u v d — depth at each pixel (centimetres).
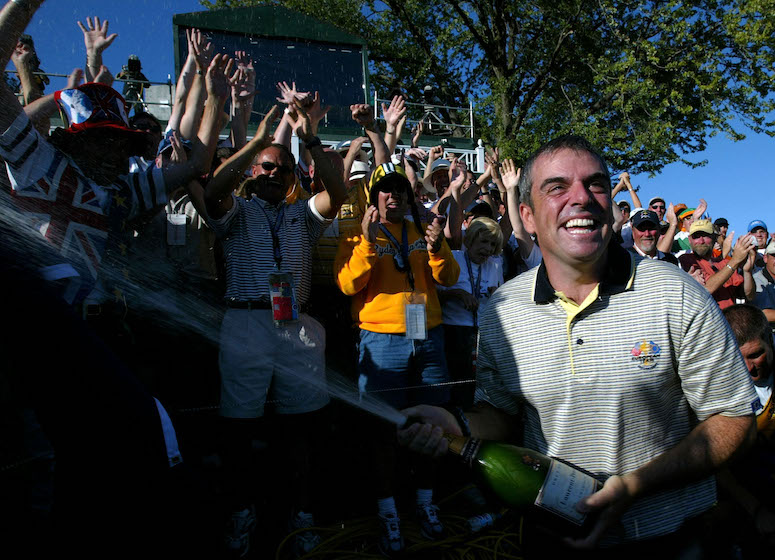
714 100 1378
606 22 1501
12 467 173
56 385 116
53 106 245
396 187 314
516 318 163
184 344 282
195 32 300
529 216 171
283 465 287
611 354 150
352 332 337
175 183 244
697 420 158
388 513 262
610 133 1388
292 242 290
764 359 234
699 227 561
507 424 177
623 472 152
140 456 121
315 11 1628
